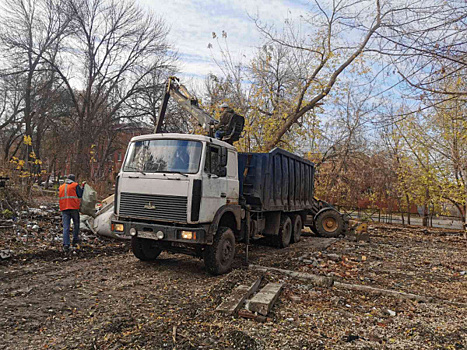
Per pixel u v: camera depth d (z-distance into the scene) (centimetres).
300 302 576
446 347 423
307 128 1995
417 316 534
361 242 1366
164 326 446
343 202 2439
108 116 3186
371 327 482
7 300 524
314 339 434
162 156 719
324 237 1494
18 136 3228
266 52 1911
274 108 1934
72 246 895
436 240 1585
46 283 618
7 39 2612
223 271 738
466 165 1862
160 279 681
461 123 1725
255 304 509
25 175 1328
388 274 812
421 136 2086
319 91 1780
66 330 431
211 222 715
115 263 798
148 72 3206
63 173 3638
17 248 824
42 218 1176
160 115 1047
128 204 718
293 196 1223
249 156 946
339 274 769
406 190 2353
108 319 464
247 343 410
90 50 3034
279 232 1114
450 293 674
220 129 884
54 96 2914
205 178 695
